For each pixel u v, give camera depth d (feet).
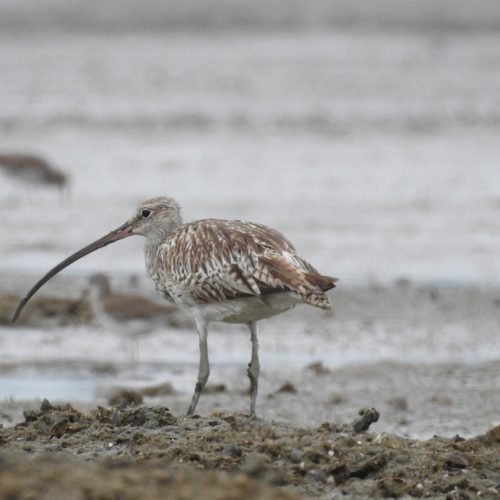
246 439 31.27
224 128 103.14
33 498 24.41
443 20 149.18
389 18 150.10
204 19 150.00
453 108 110.63
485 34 145.79
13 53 133.59
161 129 102.78
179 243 36.40
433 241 68.49
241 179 84.94
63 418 32.89
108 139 99.25
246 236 35.12
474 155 93.56
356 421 33.73
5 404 42.09
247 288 34.53
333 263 63.87
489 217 74.23
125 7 150.51
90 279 52.60
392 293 59.00
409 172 87.25
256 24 149.69
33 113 107.76
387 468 30.01
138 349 50.80
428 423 41.22
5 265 63.82
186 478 26.99
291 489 28.68
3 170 80.02
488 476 29.99
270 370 47.85
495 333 53.98
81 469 26.76
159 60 130.52
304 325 54.70
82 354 50.29
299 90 116.47
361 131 102.27
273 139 99.04
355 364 48.55
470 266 63.77
